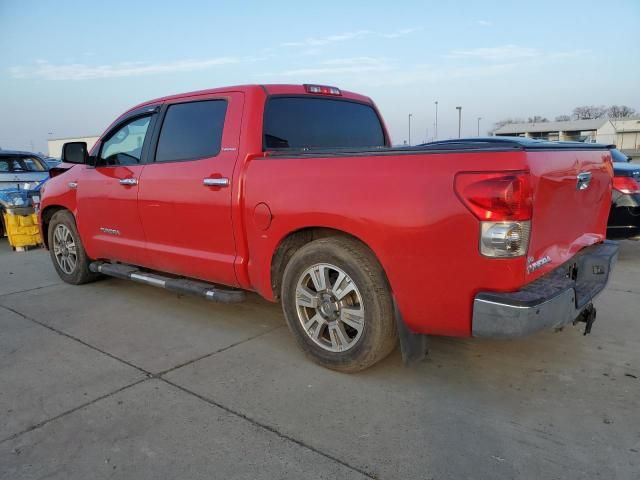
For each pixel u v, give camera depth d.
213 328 4.45
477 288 2.75
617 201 6.62
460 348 3.86
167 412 3.04
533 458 2.53
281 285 3.80
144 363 3.75
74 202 5.48
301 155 3.42
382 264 3.04
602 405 3.02
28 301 5.38
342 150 3.46
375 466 2.51
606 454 2.55
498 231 2.61
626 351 3.76
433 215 2.79
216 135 4.02
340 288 3.35
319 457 2.58
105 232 5.15
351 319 3.34
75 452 2.67
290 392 3.26
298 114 4.19
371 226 3.03
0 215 9.61
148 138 4.61
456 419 2.91
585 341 3.96
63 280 6.15
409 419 2.91
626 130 74.94
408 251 2.91
